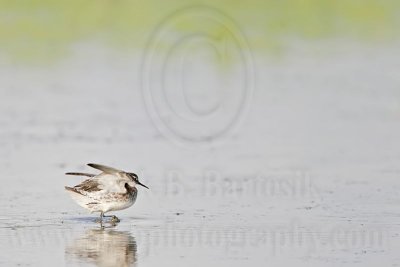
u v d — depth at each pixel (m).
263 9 39.12
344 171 19.84
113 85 28.84
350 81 29.20
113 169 16.36
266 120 25.02
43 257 14.02
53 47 34.12
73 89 28.25
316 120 24.81
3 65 31.47
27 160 20.53
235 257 14.14
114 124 24.27
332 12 39.66
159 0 38.34
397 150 21.70
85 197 16.14
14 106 25.91
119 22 36.78
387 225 15.85
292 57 32.59
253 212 16.81
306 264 13.77
